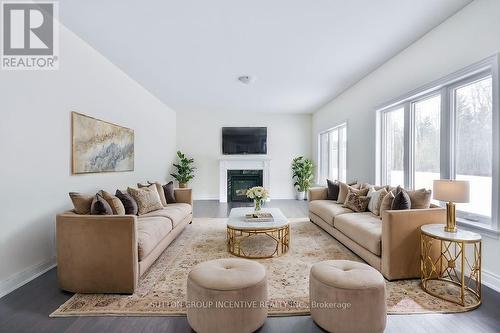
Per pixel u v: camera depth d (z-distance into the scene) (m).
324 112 6.66
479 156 2.51
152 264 2.74
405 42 3.21
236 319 1.58
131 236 2.15
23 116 2.36
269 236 3.76
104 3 2.41
